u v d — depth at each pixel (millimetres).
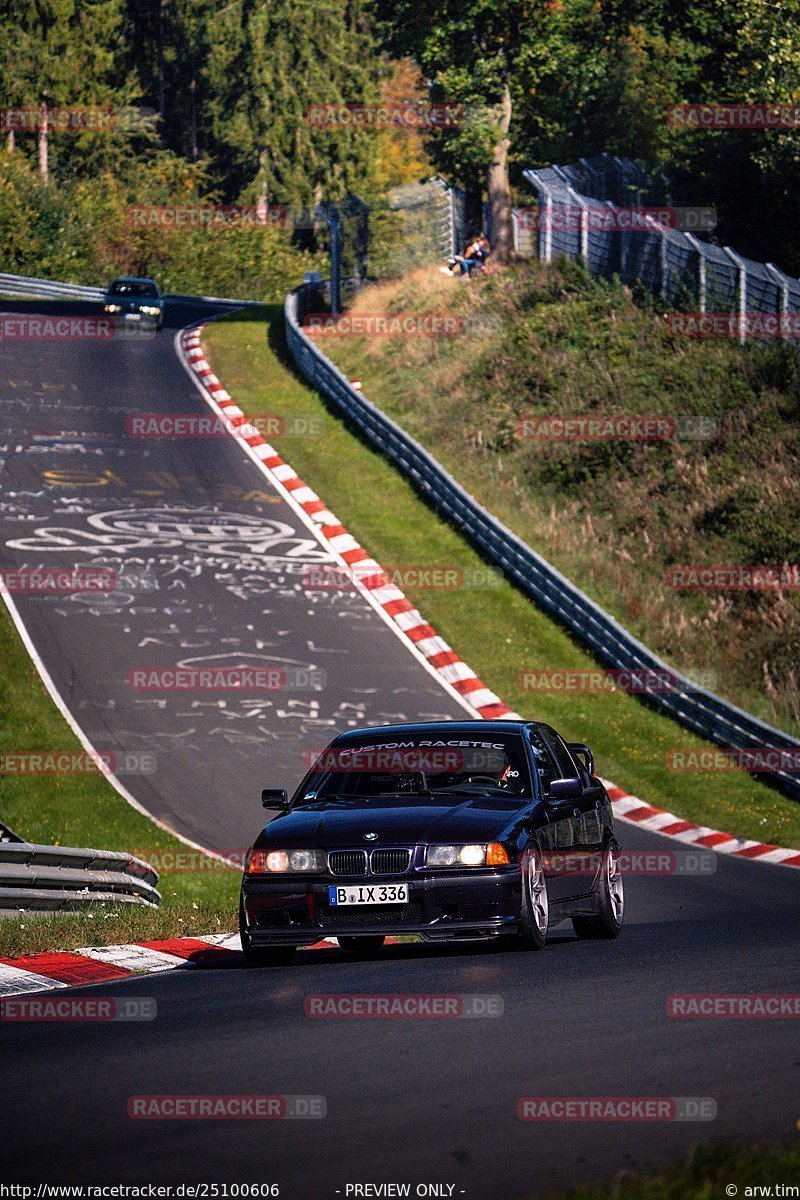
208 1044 23156
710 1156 15570
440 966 32312
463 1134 17641
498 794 36344
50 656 91438
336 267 182000
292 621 101625
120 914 41875
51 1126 18188
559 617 108500
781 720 97875
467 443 142000
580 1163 16406
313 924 33312
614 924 40062
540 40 197875
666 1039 23078
